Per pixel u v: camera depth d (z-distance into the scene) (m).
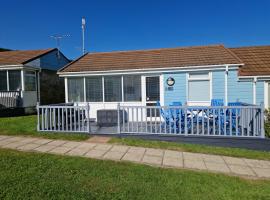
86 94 13.27
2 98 16.33
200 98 12.11
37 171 5.48
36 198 4.24
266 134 9.12
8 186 4.66
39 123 9.79
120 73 12.65
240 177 5.61
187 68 11.92
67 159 6.40
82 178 5.19
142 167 5.98
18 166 5.75
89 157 6.69
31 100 18.16
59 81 22.50
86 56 16.16
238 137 8.23
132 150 7.47
